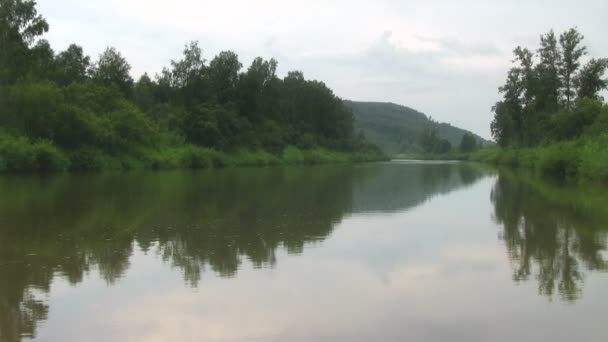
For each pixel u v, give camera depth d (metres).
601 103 63.56
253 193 29.80
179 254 13.12
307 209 22.34
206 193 29.39
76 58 84.81
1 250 13.45
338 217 20.00
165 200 25.16
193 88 92.94
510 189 33.88
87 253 13.16
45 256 12.81
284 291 10.02
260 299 9.52
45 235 15.54
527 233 16.44
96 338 7.74
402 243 14.77
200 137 83.75
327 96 132.62
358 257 12.91
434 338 7.77
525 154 80.00
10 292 9.91
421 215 20.80
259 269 11.66
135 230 16.53
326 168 76.88
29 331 7.99
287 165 92.81
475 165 96.31
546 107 77.56
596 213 21.00
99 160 55.62
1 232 16.00
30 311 8.87
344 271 11.53
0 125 50.66
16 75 56.81
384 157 164.88
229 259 12.61
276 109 115.69
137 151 64.56
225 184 37.25
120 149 62.62
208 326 8.21
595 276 11.13
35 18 58.16
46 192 28.56
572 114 62.81
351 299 9.55
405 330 8.08
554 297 9.69
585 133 55.75
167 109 87.62
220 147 84.56
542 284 10.56
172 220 18.70
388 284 10.55
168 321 8.42
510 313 8.84
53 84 56.66
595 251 13.66
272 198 26.97
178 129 80.50
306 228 17.25
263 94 112.06
